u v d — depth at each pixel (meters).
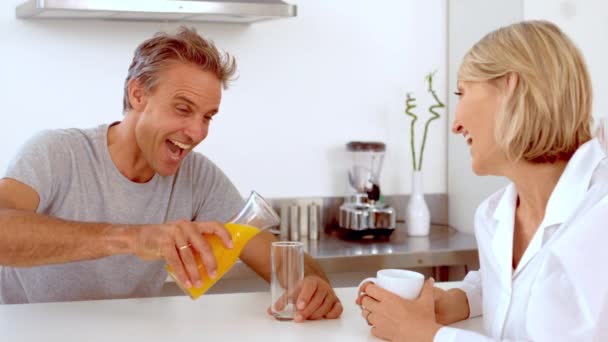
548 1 3.00
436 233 3.37
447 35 3.46
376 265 2.89
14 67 3.02
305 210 3.26
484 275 1.44
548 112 1.24
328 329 1.46
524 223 1.39
